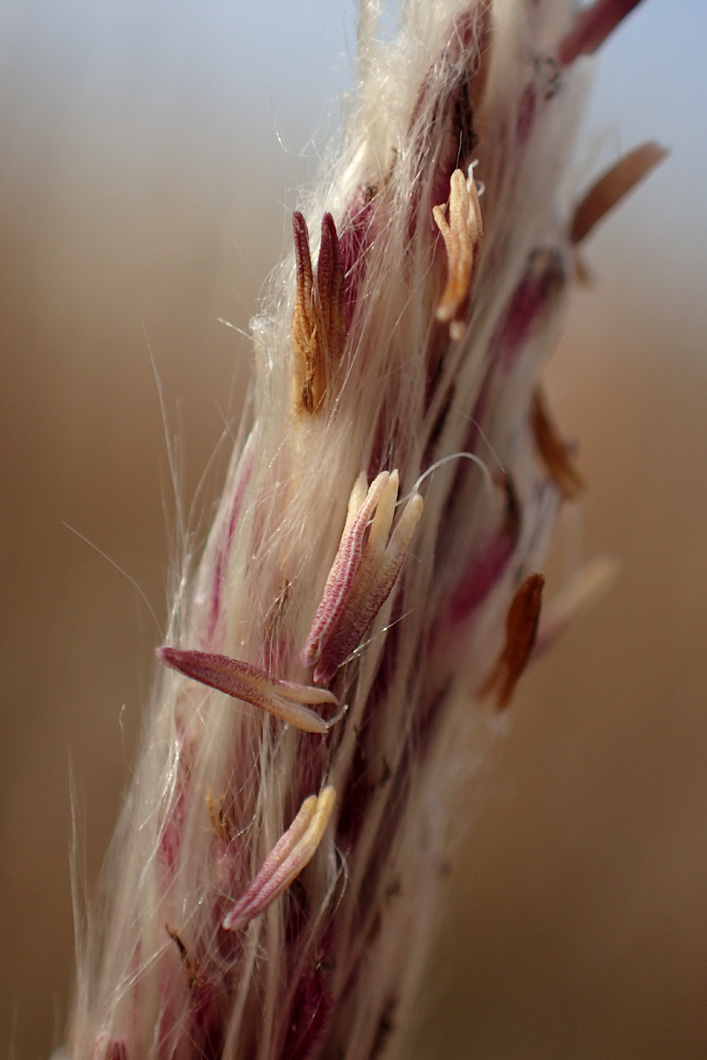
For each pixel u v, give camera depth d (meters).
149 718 0.05
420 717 0.05
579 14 0.05
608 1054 0.10
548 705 0.11
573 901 0.11
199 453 0.10
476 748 0.05
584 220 0.05
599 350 0.12
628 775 0.11
